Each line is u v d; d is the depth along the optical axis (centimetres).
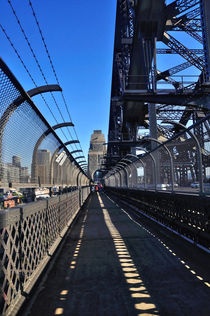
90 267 471
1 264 242
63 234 757
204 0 1825
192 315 290
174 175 896
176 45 3225
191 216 660
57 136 852
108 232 839
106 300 333
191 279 399
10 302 273
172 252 567
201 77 2067
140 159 1562
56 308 311
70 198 1082
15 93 409
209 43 1802
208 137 577
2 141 388
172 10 2311
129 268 462
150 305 316
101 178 9162
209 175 576
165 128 3709
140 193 1480
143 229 887
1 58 318
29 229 356
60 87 590
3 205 416
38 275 396
